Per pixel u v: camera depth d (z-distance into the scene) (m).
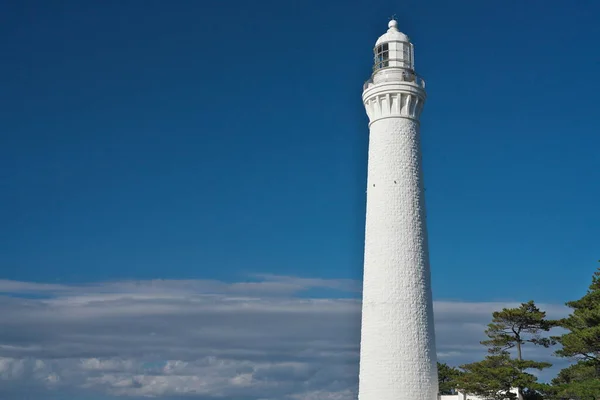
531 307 65.50
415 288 62.59
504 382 62.50
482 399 64.25
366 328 63.34
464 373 70.75
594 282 64.94
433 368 62.03
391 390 60.72
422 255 63.69
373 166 66.06
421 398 60.69
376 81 67.44
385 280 62.78
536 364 62.91
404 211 63.91
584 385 58.50
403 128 65.75
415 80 67.06
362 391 62.62
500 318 65.94
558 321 64.88
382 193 64.62
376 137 66.31
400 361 61.12
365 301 64.06
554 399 62.59
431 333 62.78
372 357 62.12
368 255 64.69
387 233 63.59
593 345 58.25
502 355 64.44
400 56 68.06
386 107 66.00
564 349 60.69
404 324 61.72
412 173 65.06
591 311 58.94
